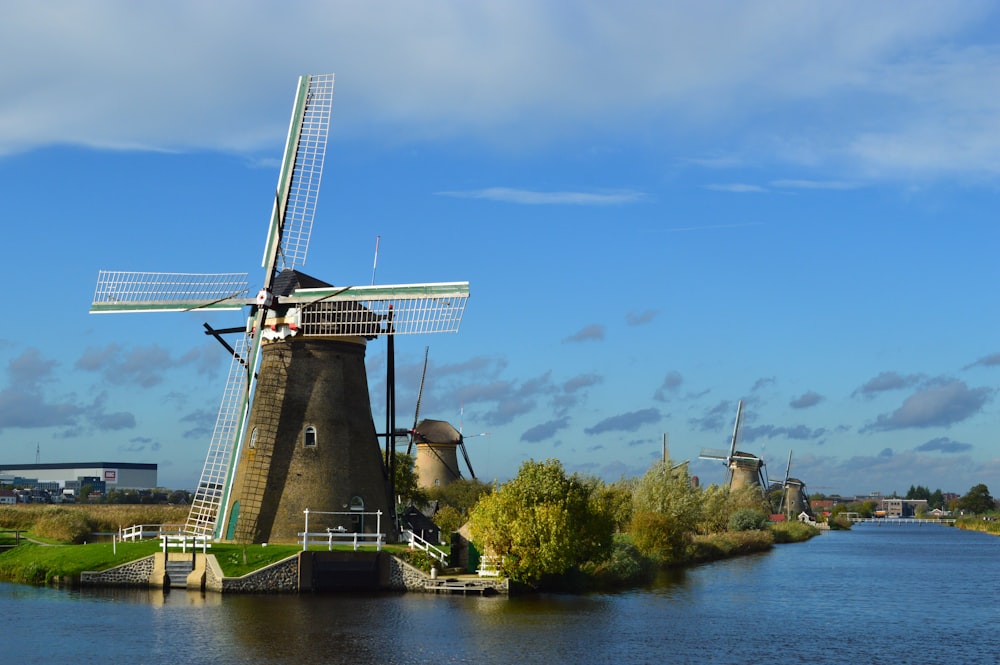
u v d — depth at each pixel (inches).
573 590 2436.0
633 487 3745.1
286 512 2373.3
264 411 2437.3
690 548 3577.8
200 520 2444.6
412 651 1595.7
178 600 2039.9
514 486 2343.8
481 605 2059.5
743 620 2030.0
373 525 2439.7
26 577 2351.1
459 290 2389.3
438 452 5137.8
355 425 2470.5
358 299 2423.7
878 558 4153.5
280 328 2436.0
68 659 1507.1
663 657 1621.6
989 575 3243.1
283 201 2503.7
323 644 1628.9
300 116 2517.2
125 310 2482.8
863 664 1615.4
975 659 1668.3
